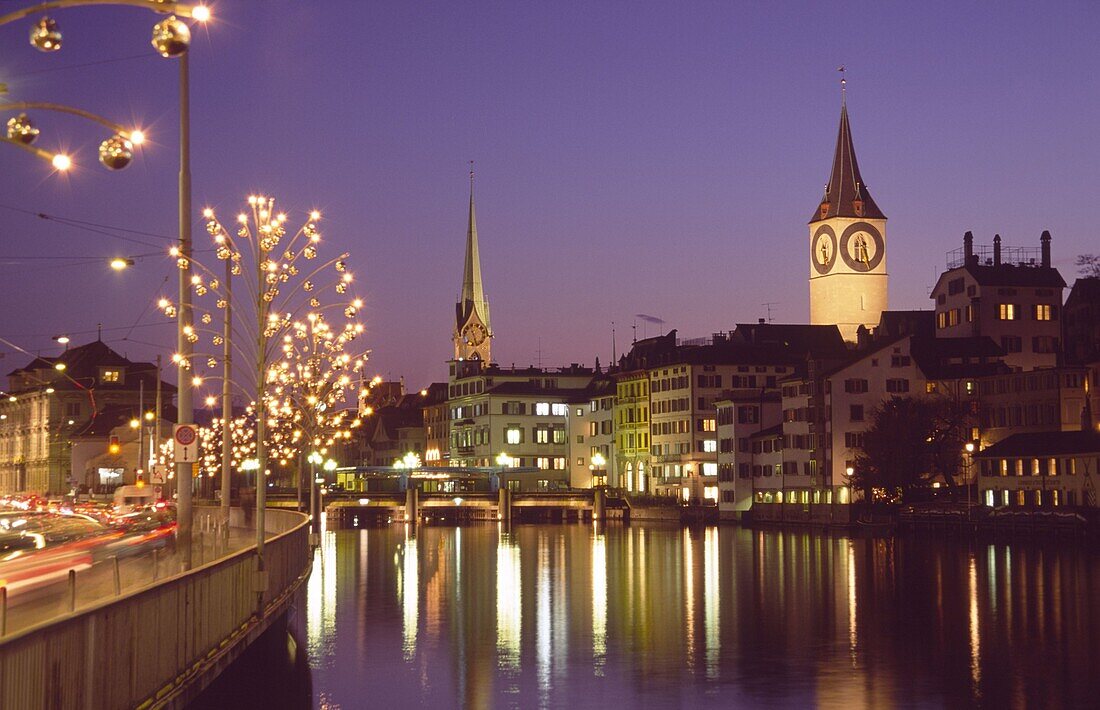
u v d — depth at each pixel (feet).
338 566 326.44
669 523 613.11
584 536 487.20
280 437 404.36
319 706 136.77
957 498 463.42
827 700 138.62
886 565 308.60
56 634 66.33
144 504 371.35
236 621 117.29
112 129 71.46
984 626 194.29
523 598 240.73
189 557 128.88
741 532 496.23
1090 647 173.37
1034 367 566.77
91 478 611.06
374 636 186.80
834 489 505.66
